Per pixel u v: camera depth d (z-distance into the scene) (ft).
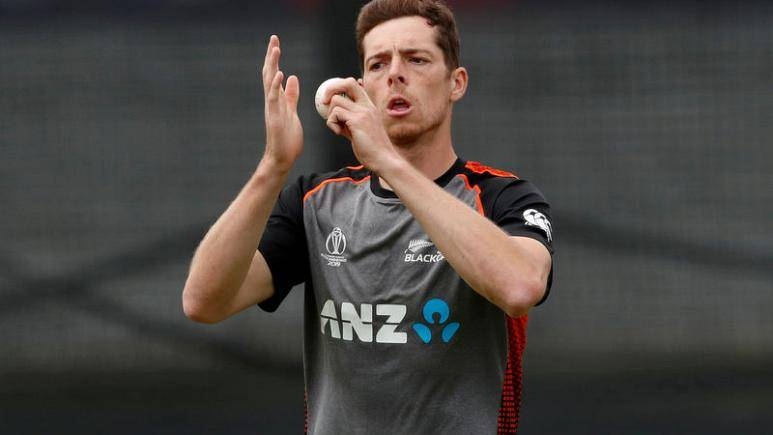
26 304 81.66
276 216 37.32
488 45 82.94
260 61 84.38
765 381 76.23
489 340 35.01
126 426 74.84
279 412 76.02
